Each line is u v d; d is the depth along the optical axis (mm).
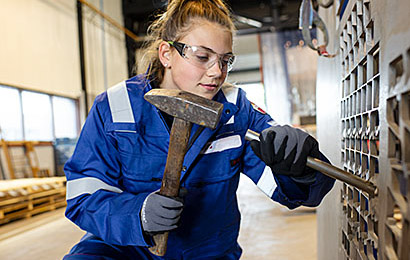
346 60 881
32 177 5316
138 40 8492
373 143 647
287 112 7559
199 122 748
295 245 2496
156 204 824
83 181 983
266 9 7668
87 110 6578
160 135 999
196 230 1062
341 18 960
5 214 3848
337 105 1036
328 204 1288
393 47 477
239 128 1065
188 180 1025
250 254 2377
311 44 1129
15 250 2789
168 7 1014
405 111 445
